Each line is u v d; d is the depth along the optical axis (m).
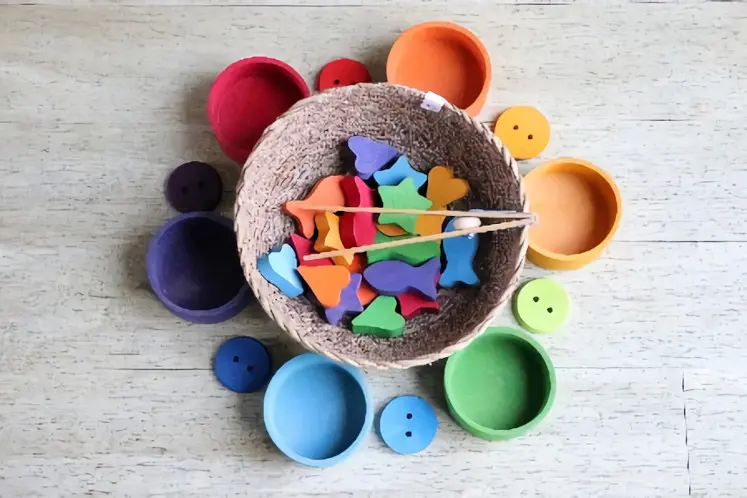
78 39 1.16
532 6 1.17
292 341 1.07
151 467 1.04
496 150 0.96
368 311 0.99
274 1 1.17
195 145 1.13
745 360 1.07
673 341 1.08
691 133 1.14
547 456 1.04
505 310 1.08
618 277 1.09
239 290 1.03
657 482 1.04
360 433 0.98
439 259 1.01
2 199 1.12
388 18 1.17
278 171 1.00
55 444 1.05
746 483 1.04
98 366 1.07
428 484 1.03
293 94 1.11
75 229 1.11
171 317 1.08
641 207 1.12
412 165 1.07
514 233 0.96
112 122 1.14
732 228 1.11
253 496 1.03
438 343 0.97
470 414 1.03
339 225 1.02
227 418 1.05
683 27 1.16
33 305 1.09
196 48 1.16
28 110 1.14
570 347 1.07
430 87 1.12
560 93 1.15
